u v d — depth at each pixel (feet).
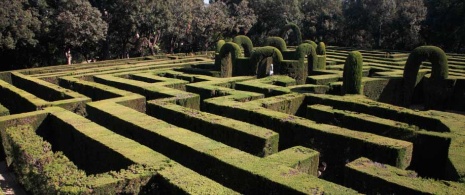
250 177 32.60
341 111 54.24
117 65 118.83
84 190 28.73
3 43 124.06
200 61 129.49
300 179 30.91
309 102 65.82
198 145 39.42
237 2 223.51
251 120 53.88
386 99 84.89
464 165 35.37
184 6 164.66
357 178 34.19
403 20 182.50
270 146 43.04
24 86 92.22
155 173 31.83
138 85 76.07
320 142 45.91
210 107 59.88
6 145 50.96
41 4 134.00
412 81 81.30
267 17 214.07
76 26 134.00
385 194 32.04
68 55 154.10
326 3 219.41
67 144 49.39
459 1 166.40
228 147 38.96
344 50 172.55
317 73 95.81
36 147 41.75
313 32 214.07
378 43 202.28
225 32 195.72
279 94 70.33
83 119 50.14
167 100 61.16
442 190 29.45
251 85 74.33
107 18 152.56
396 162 39.58
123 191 30.50
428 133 44.73
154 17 151.12
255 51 92.12
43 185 34.14
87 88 77.46
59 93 70.64
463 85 81.92
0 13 117.50
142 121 48.44
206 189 28.71
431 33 187.21
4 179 49.14
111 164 38.42
